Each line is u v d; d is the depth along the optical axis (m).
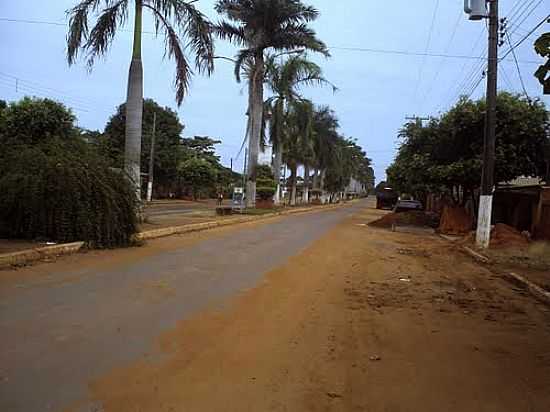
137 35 19.62
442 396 5.03
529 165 24.69
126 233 14.71
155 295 8.74
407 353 6.36
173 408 4.46
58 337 6.21
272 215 35.66
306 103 44.75
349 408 4.67
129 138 19.42
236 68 35.44
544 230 20.55
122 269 11.03
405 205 41.22
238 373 5.39
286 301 8.93
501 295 10.55
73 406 4.41
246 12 33.50
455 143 27.00
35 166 13.73
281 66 39.16
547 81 6.13
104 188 14.02
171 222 23.33
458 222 28.50
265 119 43.03
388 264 14.47
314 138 57.97
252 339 6.60
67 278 9.71
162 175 62.25
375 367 5.80
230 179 85.19
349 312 8.41
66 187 13.53
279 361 5.83
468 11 19.02
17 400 4.47
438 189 39.72
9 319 6.84
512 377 5.65
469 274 13.36
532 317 8.66
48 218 13.52
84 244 13.56
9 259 10.73
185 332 6.72
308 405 4.69
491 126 19.42
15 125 29.66
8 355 5.52
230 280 10.54
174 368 5.42
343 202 101.12
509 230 21.12
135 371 5.27
